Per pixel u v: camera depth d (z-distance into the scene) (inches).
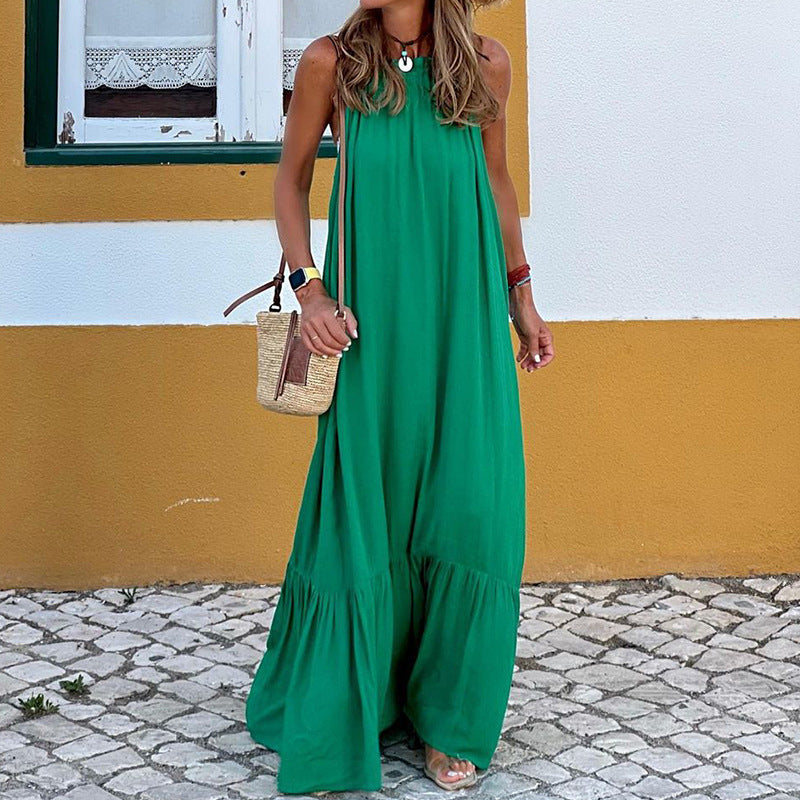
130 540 164.7
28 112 162.4
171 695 127.9
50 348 162.1
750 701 125.9
